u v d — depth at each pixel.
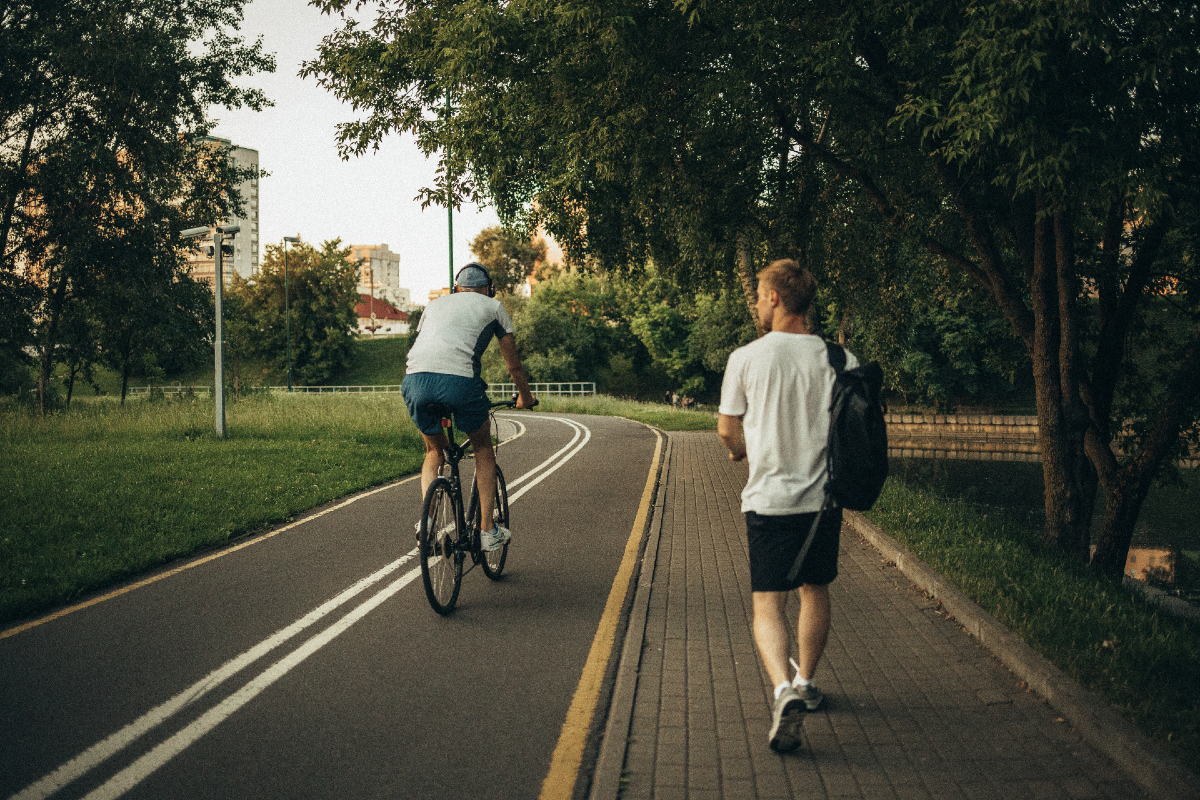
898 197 11.03
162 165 23.12
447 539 5.09
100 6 21.84
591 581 5.94
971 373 38.84
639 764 3.04
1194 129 6.56
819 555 3.14
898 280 14.36
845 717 3.44
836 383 3.03
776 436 3.08
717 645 4.45
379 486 10.97
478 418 5.05
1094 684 3.52
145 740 3.32
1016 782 2.86
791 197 13.31
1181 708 3.26
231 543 7.30
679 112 10.47
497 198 12.27
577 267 15.44
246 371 70.50
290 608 5.23
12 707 3.65
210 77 24.30
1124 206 8.93
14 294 23.72
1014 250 12.28
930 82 7.20
